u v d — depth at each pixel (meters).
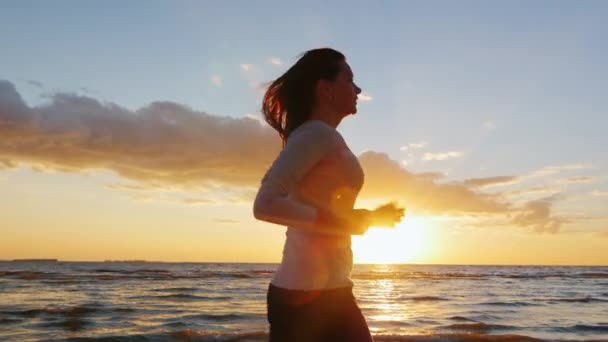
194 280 38.56
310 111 2.14
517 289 35.12
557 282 48.06
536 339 11.21
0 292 23.86
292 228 2.07
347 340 2.00
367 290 32.25
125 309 16.69
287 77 2.18
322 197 1.94
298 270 1.98
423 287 36.84
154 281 35.97
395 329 12.89
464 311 18.28
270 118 2.28
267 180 1.83
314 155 1.90
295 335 1.99
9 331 11.78
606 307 20.47
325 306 1.97
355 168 2.01
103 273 50.53
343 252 2.03
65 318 14.07
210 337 10.98
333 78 2.13
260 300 21.25
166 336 11.05
